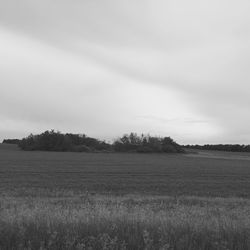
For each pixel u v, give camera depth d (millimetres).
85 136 161750
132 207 13383
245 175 47344
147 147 153750
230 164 79375
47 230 7395
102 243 6547
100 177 40750
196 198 22234
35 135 154625
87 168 55344
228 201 20609
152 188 30516
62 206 14203
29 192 24844
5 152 122250
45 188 28516
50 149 150125
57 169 51875
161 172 50094
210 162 88875
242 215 11336
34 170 49312
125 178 39906
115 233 7375
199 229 7852
